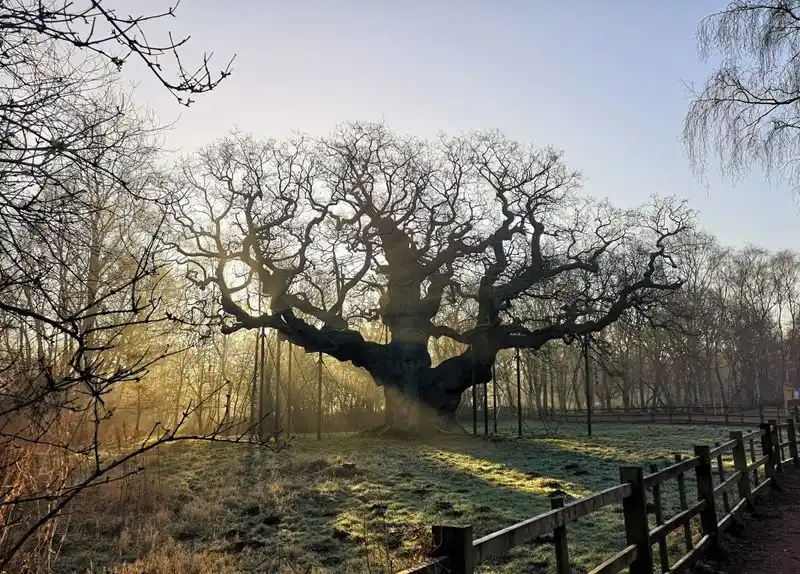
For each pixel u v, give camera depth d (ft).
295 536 37.52
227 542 36.37
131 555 34.32
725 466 57.52
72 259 15.69
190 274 94.73
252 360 167.12
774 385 262.67
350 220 108.27
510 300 113.50
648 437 104.94
